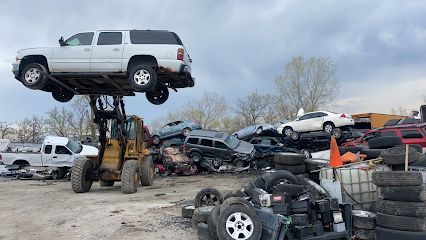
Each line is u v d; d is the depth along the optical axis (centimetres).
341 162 863
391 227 620
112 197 1293
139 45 1186
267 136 2758
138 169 1459
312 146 2589
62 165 2305
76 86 1369
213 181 1775
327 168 893
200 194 894
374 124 2759
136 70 1172
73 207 1099
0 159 2348
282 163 998
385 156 840
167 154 2252
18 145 3047
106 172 1465
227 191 1341
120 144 1516
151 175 1681
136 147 1542
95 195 1364
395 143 1119
